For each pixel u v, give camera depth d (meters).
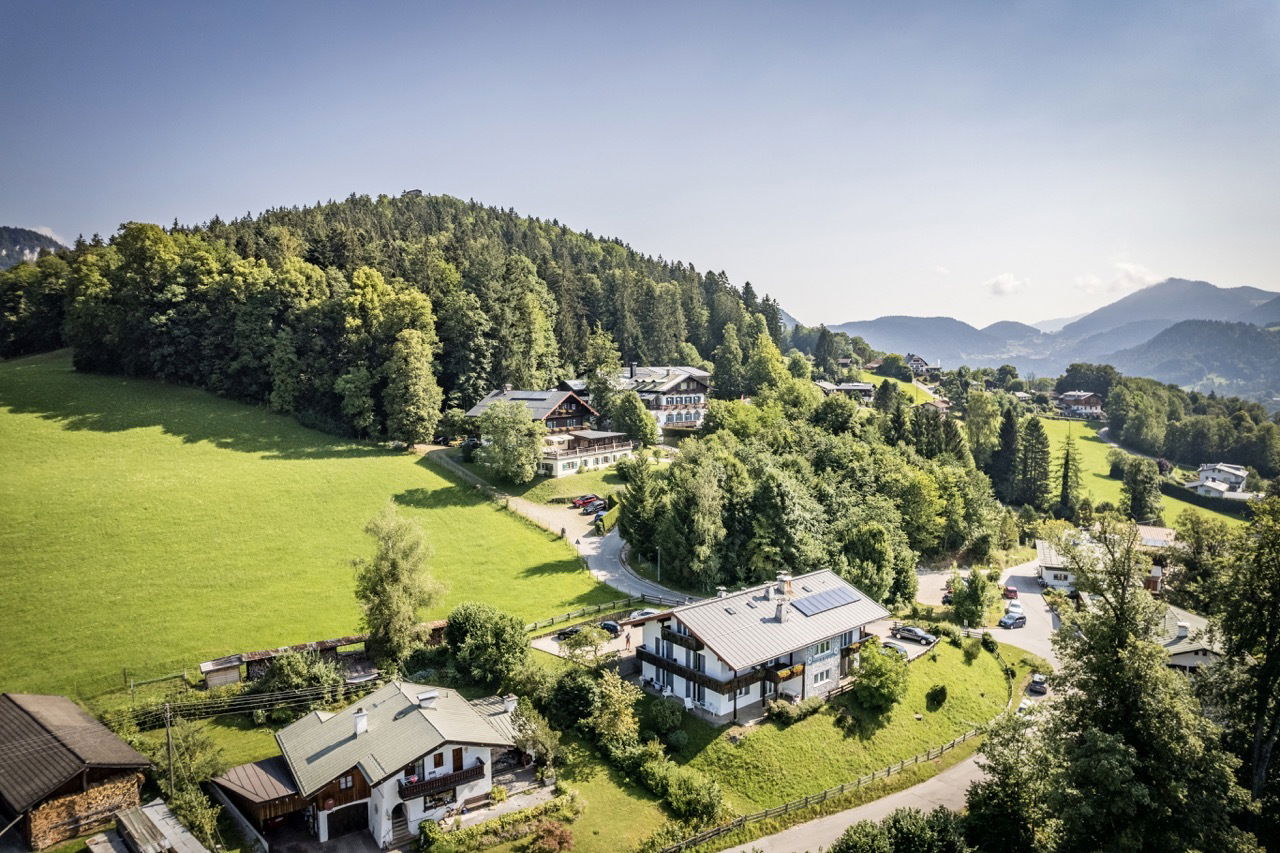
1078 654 48.06
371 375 127.62
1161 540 121.00
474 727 50.50
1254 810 44.59
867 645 65.44
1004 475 160.75
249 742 53.34
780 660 62.22
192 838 40.75
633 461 110.12
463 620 65.12
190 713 55.78
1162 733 43.19
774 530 83.38
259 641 66.25
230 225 183.75
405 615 62.78
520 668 60.00
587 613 75.75
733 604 64.25
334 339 132.62
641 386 163.12
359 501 99.56
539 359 157.75
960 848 43.72
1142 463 155.75
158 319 128.38
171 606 70.81
